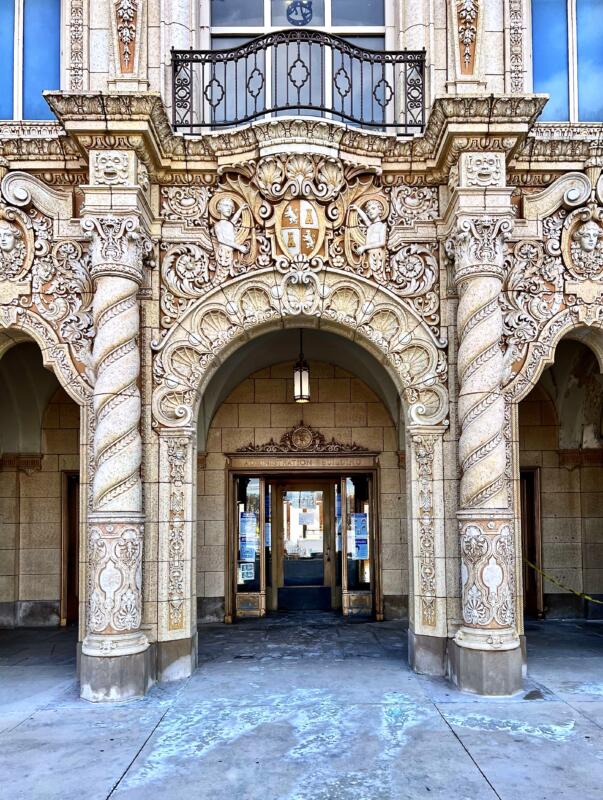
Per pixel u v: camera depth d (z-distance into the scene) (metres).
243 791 4.53
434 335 7.48
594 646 8.79
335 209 7.59
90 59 7.60
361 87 7.64
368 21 8.59
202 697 6.50
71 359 7.36
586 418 11.09
